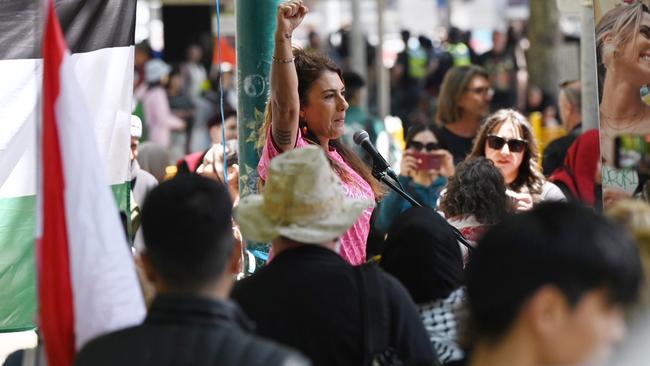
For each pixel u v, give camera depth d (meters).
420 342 5.43
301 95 7.57
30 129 7.37
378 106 29.09
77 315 4.82
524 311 3.58
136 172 10.39
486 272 3.64
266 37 8.39
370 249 9.26
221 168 10.79
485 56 30.94
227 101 23.94
